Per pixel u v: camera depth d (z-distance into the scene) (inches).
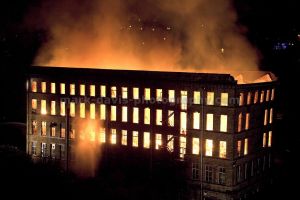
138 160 2662.4
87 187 2347.4
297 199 2549.2
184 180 2502.5
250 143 2546.8
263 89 2662.4
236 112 2353.6
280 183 2876.5
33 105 3043.8
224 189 2375.7
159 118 2586.1
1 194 1959.9
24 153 2662.4
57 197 2079.2
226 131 2365.9
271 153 2854.3
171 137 2529.5
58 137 2942.9
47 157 2800.2
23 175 2187.5
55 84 2938.0
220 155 2396.7
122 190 2453.2
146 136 2632.9
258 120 2632.9
